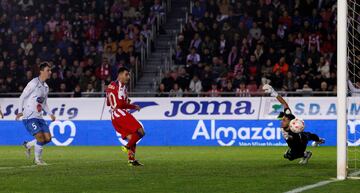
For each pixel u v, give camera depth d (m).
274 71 68.69
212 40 74.62
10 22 83.62
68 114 65.62
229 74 70.19
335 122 61.84
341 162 28.73
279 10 76.62
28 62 79.19
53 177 29.92
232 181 28.06
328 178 29.19
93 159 43.78
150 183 27.41
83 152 52.94
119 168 34.91
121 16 82.19
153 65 78.94
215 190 25.03
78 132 65.12
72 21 82.38
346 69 28.22
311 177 29.61
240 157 45.38
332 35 72.94
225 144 63.06
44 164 38.41
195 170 33.50
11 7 85.25
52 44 80.44
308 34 73.62
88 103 65.81
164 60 78.69
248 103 63.53
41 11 84.12
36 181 28.25
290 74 67.81
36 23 82.69
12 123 66.19
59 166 36.69
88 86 72.12
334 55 71.06
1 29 83.31
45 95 39.12
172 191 24.80
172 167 35.59
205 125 63.50
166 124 64.19
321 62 69.00
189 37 76.25
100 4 83.75
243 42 73.06
